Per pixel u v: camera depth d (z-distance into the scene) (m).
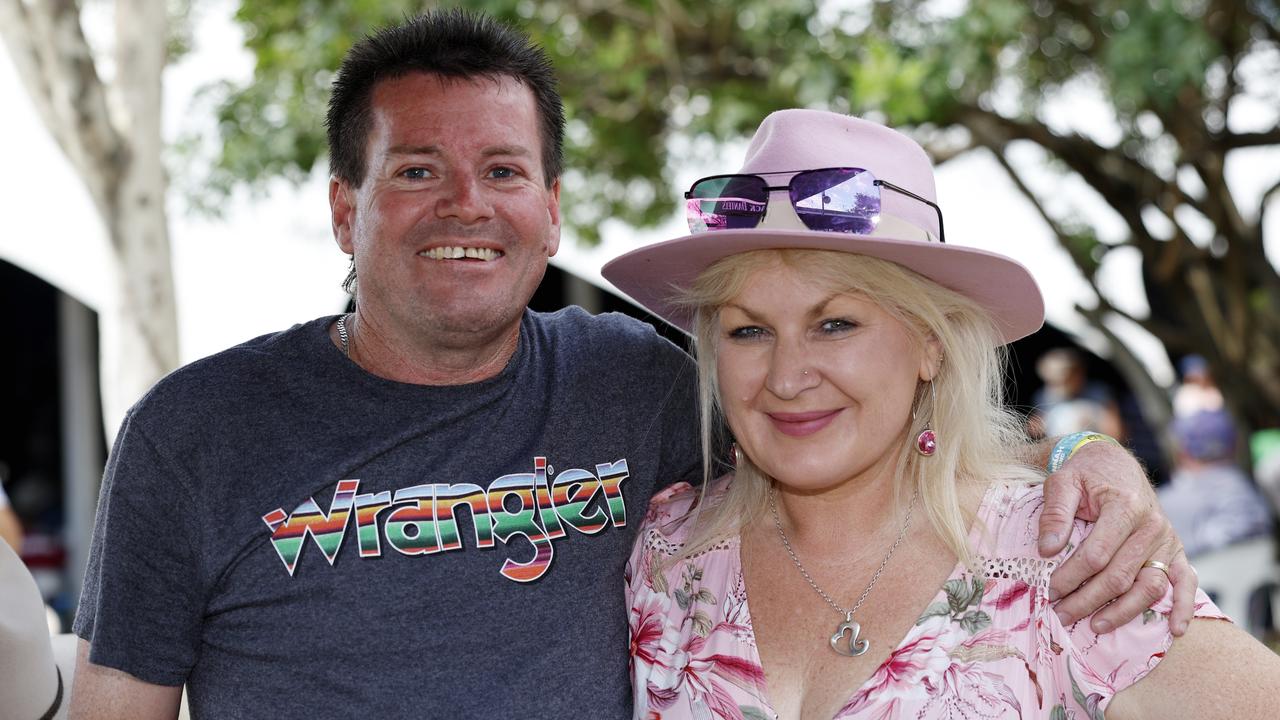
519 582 1.94
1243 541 6.08
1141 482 1.82
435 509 1.94
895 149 1.91
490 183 1.97
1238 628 1.69
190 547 1.89
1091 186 7.59
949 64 5.81
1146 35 5.49
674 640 2.00
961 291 1.94
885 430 1.85
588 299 6.99
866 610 1.86
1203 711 1.61
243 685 1.90
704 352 2.10
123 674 1.87
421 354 1.99
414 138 1.95
